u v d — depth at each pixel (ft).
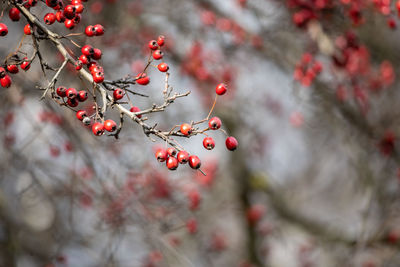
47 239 21.09
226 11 26.00
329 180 35.58
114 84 9.32
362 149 22.00
